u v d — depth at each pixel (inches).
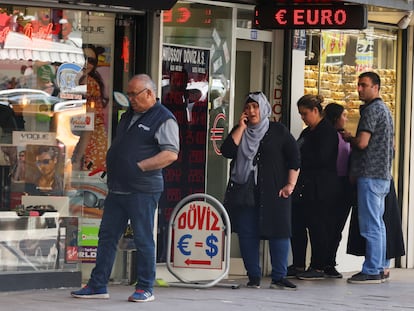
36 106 844.0
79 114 862.5
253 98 868.6
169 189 911.0
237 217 880.9
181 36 919.7
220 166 956.6
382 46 1096.8
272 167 864.9
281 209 868.0
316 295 856.3
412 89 1101.1
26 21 833.5
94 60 879.1
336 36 1047.0
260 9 933.8
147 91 761.0
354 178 944.9
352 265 1059.3
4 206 829.8
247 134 866.1
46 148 848.3
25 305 747.4
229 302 793.6
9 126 835.4
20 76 836.0
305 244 974.4
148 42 874.1
